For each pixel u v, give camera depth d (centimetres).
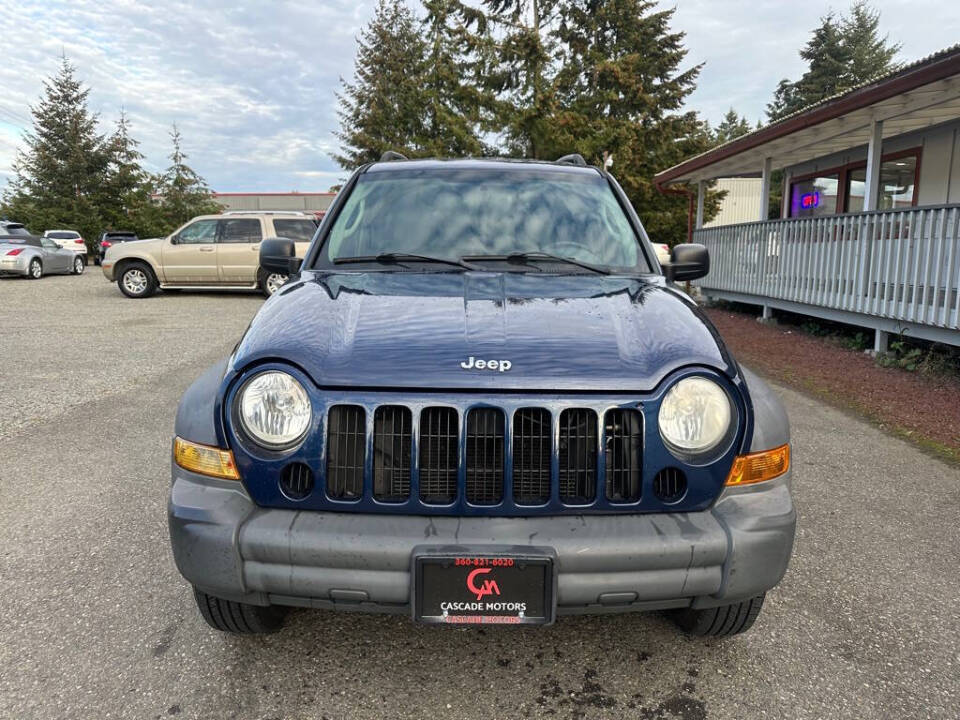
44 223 3831
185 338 938
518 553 184
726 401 203
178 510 198
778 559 199
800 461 456
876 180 912
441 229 305
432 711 212
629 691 223
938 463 452
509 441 193
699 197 1596
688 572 192
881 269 796
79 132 4009
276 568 190
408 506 194
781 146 1143
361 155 3444
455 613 187
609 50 2917
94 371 720
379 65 3603
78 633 252
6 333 976
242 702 215
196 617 263
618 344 212
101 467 430
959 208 668
